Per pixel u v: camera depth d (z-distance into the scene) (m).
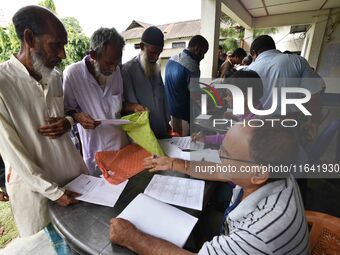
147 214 0.79
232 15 4.42
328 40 5.24
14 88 0.85
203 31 3.43
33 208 0.98
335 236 0.84
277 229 0.53
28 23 0.79
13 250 1.62
